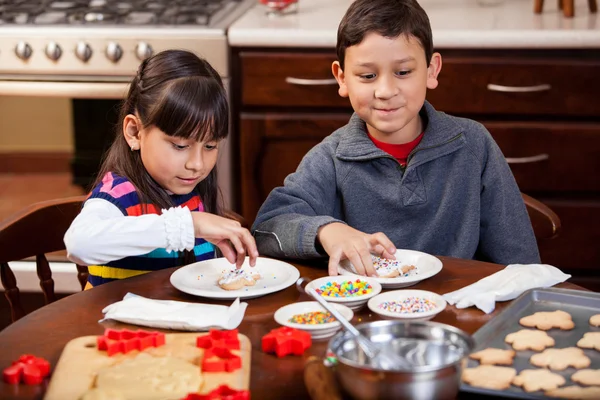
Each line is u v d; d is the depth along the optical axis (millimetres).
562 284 1216
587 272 2586
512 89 2416
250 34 2420
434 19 2561
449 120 1657
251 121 2523
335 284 1202
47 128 2498
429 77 1653
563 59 2406
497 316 1057
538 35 2369
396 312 1076
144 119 1373
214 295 1150
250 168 2568
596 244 2549
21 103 2477
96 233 1239
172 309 1098
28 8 2623
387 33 1468
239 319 1085
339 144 1665
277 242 1407
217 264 1318
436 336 871
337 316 955
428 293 1146
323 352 994
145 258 1478
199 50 2426
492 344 997
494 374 906
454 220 1651
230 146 2523
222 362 910
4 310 2650
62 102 2467
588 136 2453
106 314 1109
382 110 1521
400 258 1344
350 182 1647
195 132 1353
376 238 1313
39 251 1541
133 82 1446
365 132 1665
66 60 2443
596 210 2518
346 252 1291
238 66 2475
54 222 1546
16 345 1023
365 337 879
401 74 1505
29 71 2467
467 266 1316
